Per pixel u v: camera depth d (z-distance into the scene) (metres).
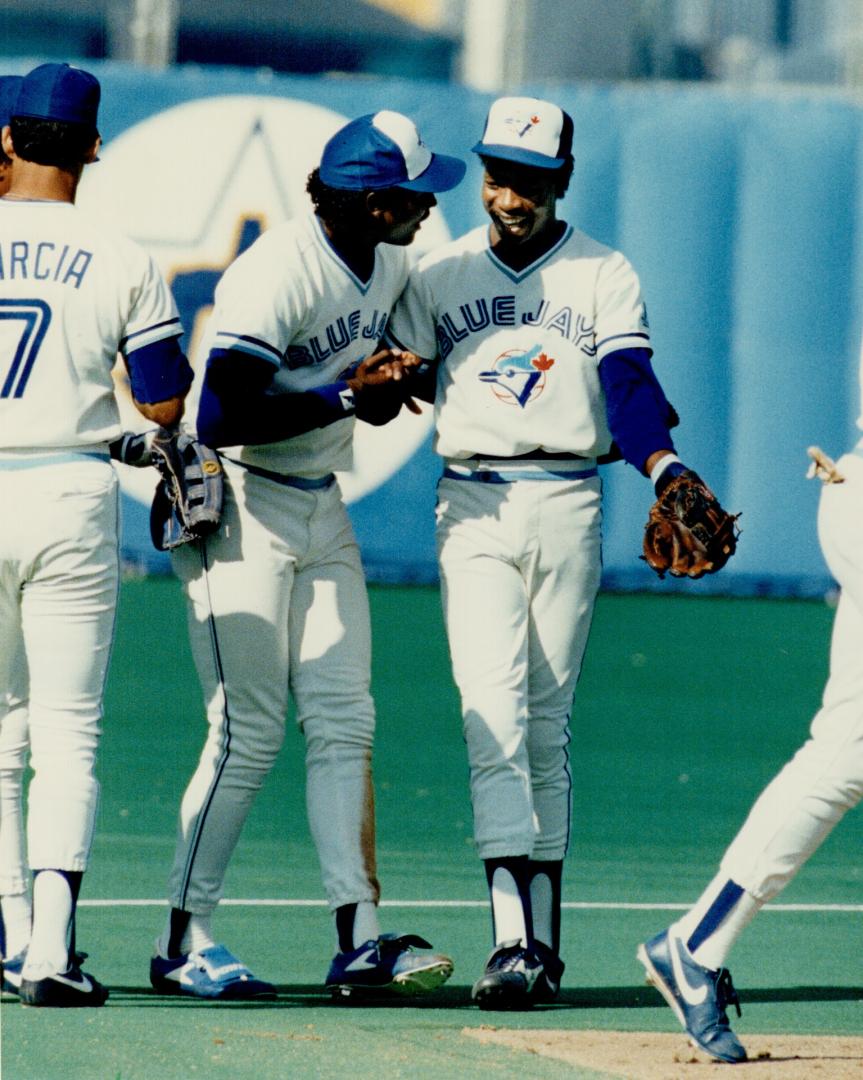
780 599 54.59
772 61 105.75
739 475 52.03
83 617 16.48
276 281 16.81
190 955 17.30
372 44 109.75
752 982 18.34
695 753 33.56
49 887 16.31
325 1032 15.55
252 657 17.44
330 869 17.41
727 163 51.19
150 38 61.38
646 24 93.88
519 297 17.64
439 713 36.62
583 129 51.12
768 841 14.52
